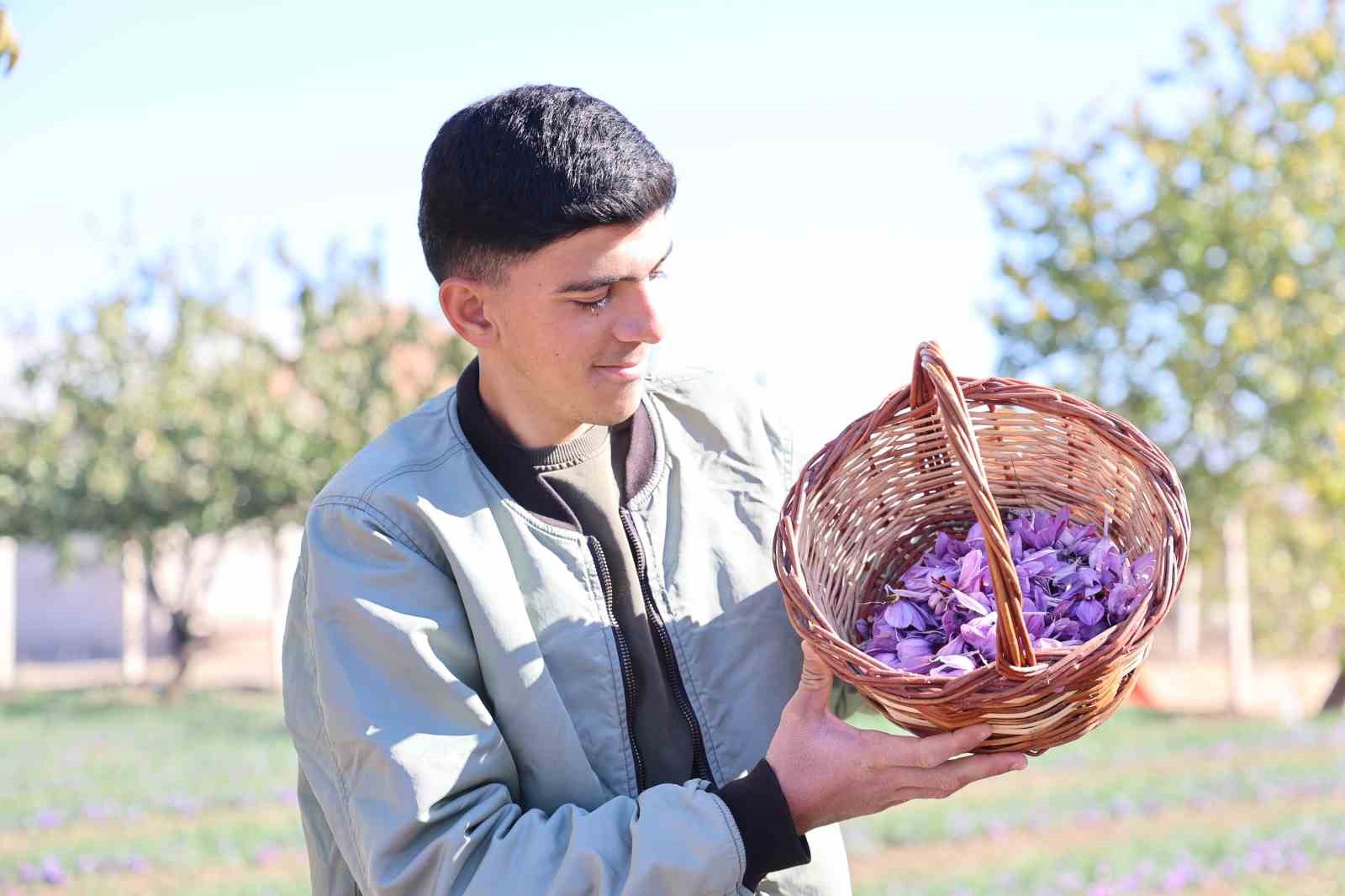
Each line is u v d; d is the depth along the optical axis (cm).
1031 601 151
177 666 1543
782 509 156
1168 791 812
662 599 163
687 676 162
